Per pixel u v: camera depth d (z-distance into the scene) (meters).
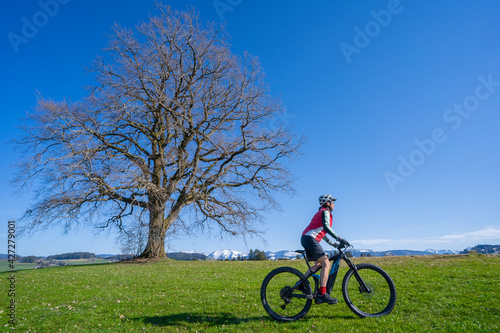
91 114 23.77
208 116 27.22
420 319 5.78
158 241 25.02
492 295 7.48
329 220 6.08
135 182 22.59
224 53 26.22
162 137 27.14
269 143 26.81
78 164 21.92
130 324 6.46
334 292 8.30
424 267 13.41
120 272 15.99
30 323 6.94
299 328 5.55
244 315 6.52
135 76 25.22
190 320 6.45
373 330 5.27
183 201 26.28
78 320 6.99
